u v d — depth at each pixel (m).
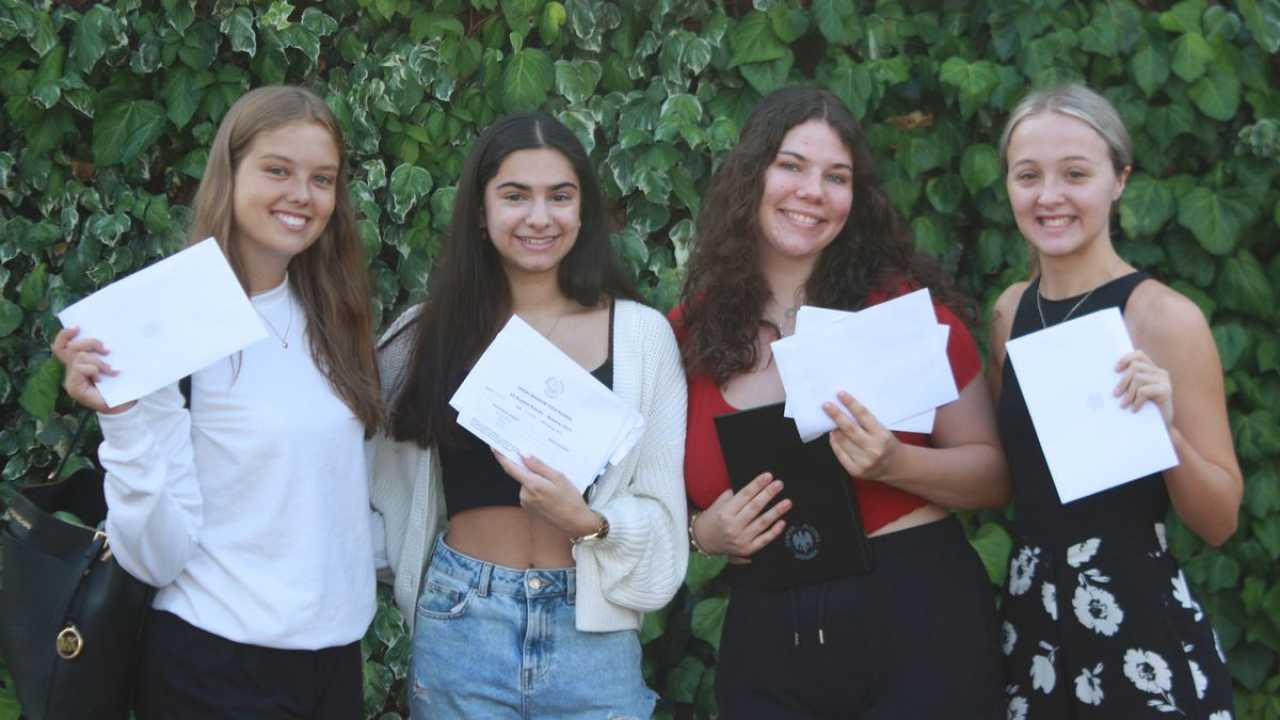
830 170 2.42
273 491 2.19
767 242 2.55
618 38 3.29
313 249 2.39
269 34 3.14
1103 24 3.25
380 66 3.23
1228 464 2.25
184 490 2.13
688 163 3.30
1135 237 3.34
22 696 2.15
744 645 2.44
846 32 3.24
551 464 2.29
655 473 2.46
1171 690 2.20
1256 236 3.38
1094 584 2.27
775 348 2.27
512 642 2.36
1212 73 3.28
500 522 2.42
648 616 3.36
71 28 3.13
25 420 3.22
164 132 3.17
